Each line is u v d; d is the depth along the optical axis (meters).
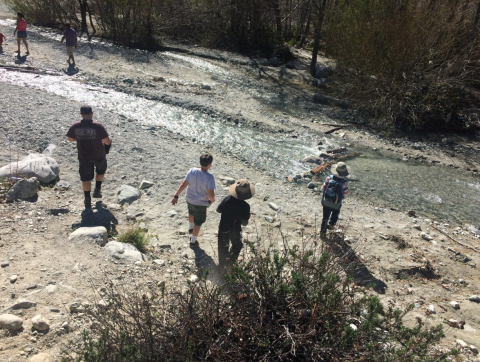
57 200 6.69
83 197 7.03
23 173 6.97
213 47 22.12
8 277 4.52
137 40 20.45
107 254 5.22
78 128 6.12
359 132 13.59
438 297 5.65
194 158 9.59
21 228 5.60
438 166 11.52
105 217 6.46
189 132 11.64
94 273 4.82
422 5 15.16
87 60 16.98
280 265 4.00
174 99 13.92
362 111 15.14
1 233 5.38
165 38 22.47
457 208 9.05
